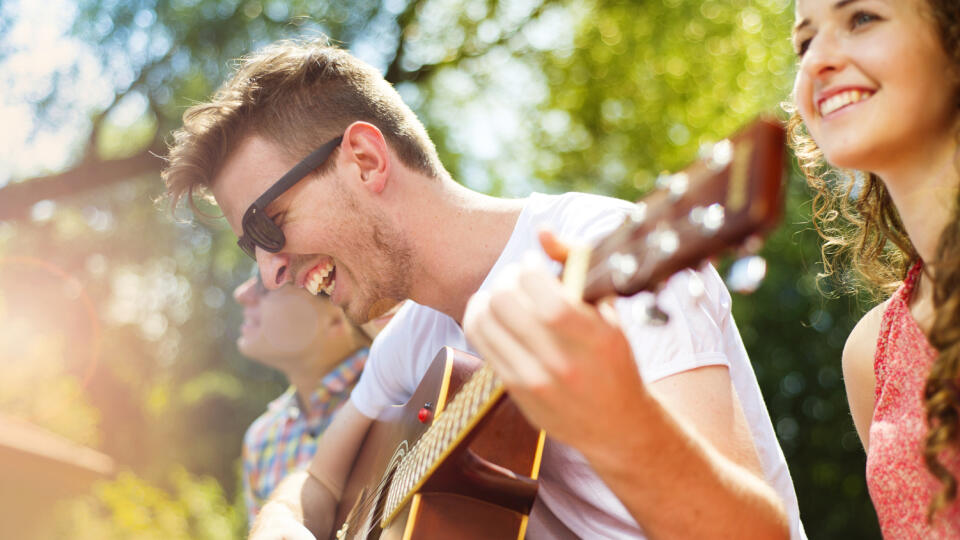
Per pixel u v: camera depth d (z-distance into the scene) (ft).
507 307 3.35
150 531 18.71
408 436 6.66
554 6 41.32
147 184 43.11
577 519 6.27
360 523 7.07
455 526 5.63
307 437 12.69
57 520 11.05
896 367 4.74
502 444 5.70
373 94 7.32
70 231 43.47
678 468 3.80
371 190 7.02
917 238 4.37
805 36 4.43
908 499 4.47
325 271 7.41
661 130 48.52
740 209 2.82
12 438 9.47
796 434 45.65
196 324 51.16
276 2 37.22
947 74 4.00
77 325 42.80
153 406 49.60
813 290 43.32
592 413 3.46
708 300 5.75
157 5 35.99
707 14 46.44
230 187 7.41
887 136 4.06
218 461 50.08
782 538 4.18
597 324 3.30
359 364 12.62
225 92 7.66
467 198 7.13
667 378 5.00
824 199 6.09
